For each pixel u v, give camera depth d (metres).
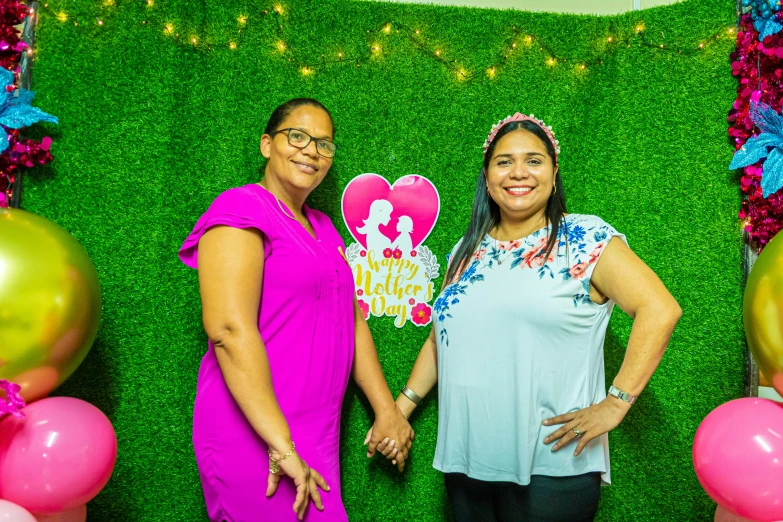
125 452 1.93
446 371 1.55
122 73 1.97
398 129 2.08
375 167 2.07
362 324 1.82
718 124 2.02
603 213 2.09
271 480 1.41
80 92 1.94
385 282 2.06
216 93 2.02
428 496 2.06
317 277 1.50
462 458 1.52
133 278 1.96
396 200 2.07
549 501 1.42
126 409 1.94
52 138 1.93
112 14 1.96
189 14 2.01
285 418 1.42
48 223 1.52
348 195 2.05
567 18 2.12
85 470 1.38
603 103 2.11
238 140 2.03
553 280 1.44
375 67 2.08
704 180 2.03
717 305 2.02
